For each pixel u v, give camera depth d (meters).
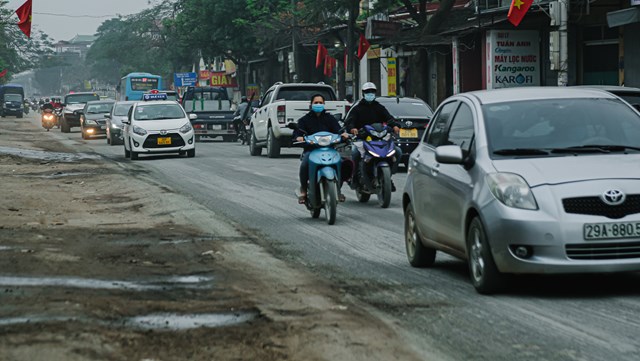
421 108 28.88
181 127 38.09
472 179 10.12
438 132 11.80
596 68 39.22
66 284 10.35
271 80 88.62
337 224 16.73
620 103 10.95
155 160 36.75
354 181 20.25
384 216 17.97
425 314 8.98
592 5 37.34
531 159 9.99
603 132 10.46
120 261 12.23
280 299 9.59
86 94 81.31
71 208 19.73
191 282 10.66
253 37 83.19
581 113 10.73
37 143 52.19
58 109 80.94
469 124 10.88
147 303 9.25
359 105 20.08
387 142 19.66
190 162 34.94
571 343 7.74
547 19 39.62
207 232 15.39
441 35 44.19
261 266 11.95
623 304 9.34
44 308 8.86
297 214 18.31
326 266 12.03
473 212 10.09
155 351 7.32
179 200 20.23
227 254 12.97
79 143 53.03
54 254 12.70
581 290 10.12
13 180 27.17
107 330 7.98
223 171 29.95
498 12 41.84
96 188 24.52
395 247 13.86
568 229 9.25
